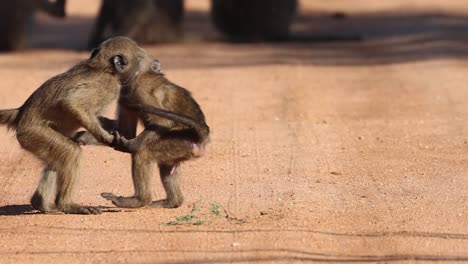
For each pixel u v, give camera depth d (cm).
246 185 1374
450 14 3934
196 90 2181
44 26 3688
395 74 2398
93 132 1196
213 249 1044
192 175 1439
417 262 1001
